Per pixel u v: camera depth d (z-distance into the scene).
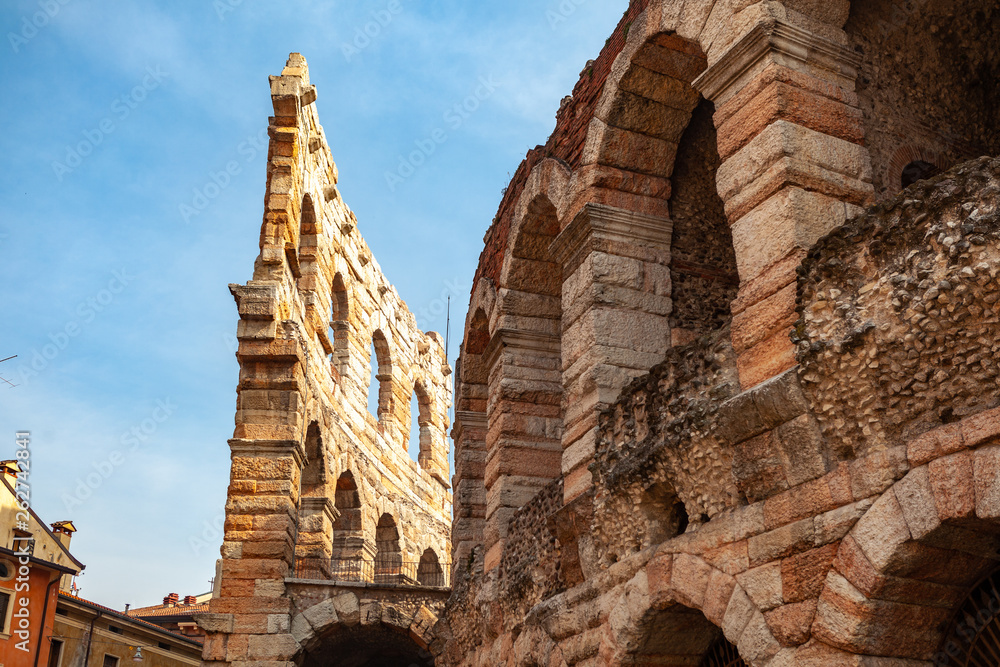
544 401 19.52
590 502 13.60
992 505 7.83
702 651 12.47
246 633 23.66
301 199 29.05
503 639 17.31
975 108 13.92
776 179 11.10
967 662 8.84
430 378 44.06
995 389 8.17
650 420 12.37
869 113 12.62
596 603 13.12
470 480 23.19
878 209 9.21
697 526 11.36
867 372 9.13
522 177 20.41
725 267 15.91
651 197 15.77
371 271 37.53
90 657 37.53
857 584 8.83
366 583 25.03
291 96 28.44
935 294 8.42
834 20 12.16
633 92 15.48
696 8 13.23
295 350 26.12
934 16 13.67
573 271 15.64
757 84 11.66
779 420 9.99
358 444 33.09
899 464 8.70
